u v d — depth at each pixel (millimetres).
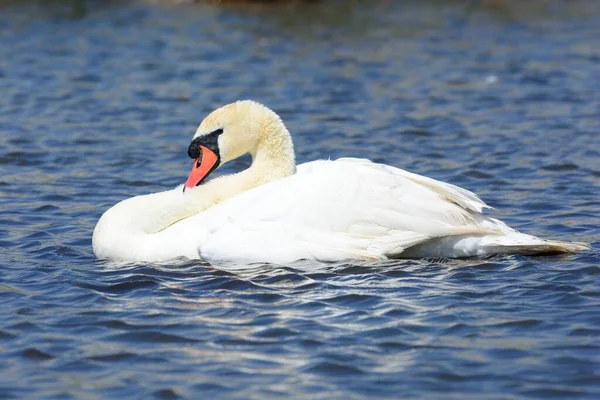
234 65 32375
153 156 21312
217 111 14742
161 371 10367
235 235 13633
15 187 18766
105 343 11086
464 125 24141
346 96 27672
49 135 23109
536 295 12305
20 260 14188
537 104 26328
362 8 45500
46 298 12492
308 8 45438
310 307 11969
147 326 11492
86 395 9859
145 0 46188
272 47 35844
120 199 18062
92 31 38562
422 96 27625
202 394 9852
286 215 13656
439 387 9922
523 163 20375
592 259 13633
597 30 38906
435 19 42406
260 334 11227
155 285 12859
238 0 46094
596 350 10688
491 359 10531
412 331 11242
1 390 9992
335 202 13719
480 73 30781
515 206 17312
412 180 14062
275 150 14664
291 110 25953
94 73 30750
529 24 40875
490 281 12812
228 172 20484
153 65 32156
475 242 13719
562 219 16344
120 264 13867
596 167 19875
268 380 10125
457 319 11531
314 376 10195
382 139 22812
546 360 10484
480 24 41062
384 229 13656
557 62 32344
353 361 10508
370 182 13859
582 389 9820
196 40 37125
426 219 13680
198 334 11258
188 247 13859
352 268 13305
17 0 45188
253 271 13250
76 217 16750
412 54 34344
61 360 10672
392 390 9883
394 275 13047
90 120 24766
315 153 21594
